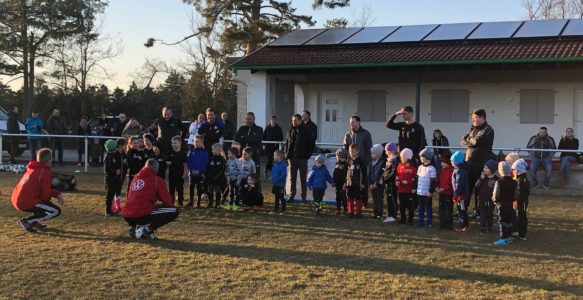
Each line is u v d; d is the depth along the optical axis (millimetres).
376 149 9648
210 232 8461
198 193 10789
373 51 17734
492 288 5777
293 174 11305
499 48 16234
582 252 7375
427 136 19797
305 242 7855
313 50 18750
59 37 37500
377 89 20375
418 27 19547
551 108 18312
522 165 8047
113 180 9680
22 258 6797
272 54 18734
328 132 21156
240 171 10422
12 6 35469
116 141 9820
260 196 10469
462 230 8711
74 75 43781
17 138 18812
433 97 19656
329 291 5645
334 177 10055
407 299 5422
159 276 6113
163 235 8211
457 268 6539
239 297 5453
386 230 8719
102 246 7469
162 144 11555
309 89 21359
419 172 9000
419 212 9047
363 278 6113
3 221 9109
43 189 8406
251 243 7754
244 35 26203
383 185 9633
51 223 9000
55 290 5605
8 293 5496
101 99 45656
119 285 5781
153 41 28469
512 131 18781
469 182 9180
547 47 15703
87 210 10219
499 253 7297
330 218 9719
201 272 6281
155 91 49375
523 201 8062
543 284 5922
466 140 9273
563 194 12320
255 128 12680
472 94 19188
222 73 41438
